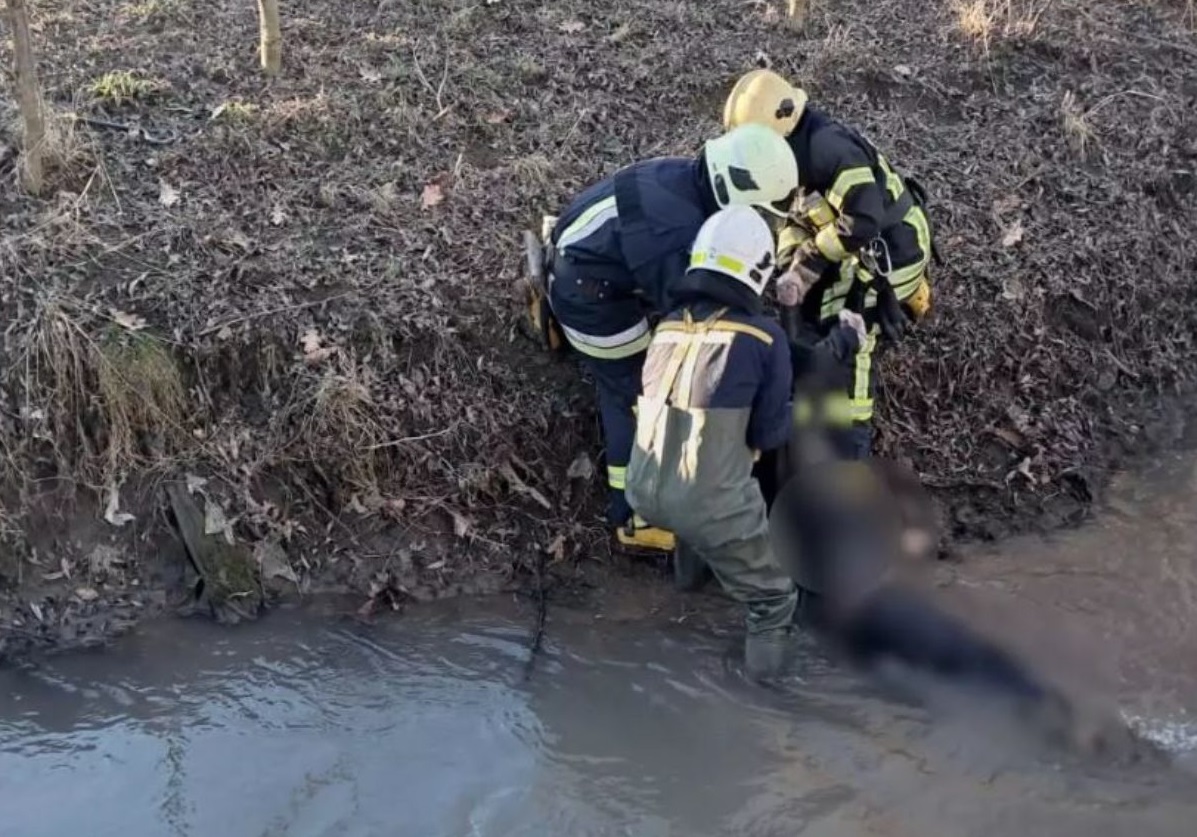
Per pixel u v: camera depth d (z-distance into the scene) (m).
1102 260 6.06
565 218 4.68
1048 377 5.74
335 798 4.08
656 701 4.51
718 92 6.59
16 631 4.68
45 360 4.89
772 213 4.39
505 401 5.21
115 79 6.12
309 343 5.12
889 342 5.45
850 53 6.88
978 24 7.15
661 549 5.02
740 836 3.97
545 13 7.05
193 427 5.00
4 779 4.11
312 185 5.74
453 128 6.15
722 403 4.17
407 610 4.87
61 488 4.88
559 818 4.04
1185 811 4.00
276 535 4.94
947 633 4.62
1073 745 4.25
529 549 5.06
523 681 4.58
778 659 4.53
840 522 4.63
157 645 4.68
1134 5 7.74
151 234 5.39
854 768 4.20
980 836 3.94
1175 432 5.82
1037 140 6.59
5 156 5.64
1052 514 5.36
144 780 4.12
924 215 4.93
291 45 6.60
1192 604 4.88
